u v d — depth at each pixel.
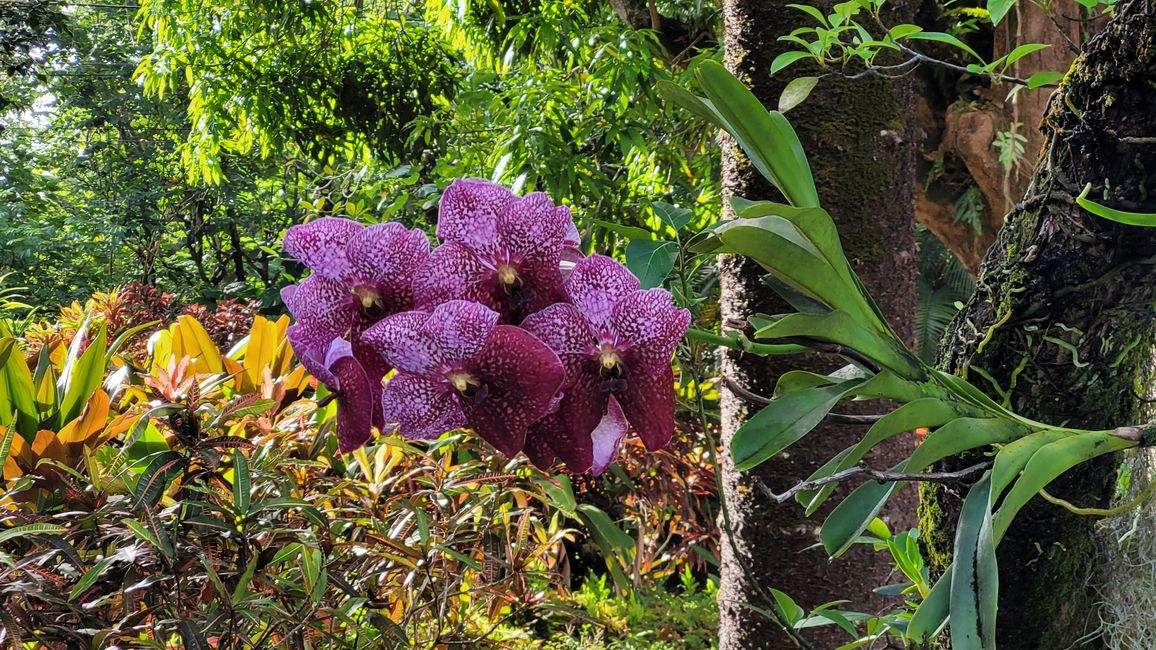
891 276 1.53
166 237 11.12
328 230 0.83
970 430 0.91
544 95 3.80
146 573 1.33
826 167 1.48
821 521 1.54
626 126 3.72
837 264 0.92
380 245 0.83
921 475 0.90
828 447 1.53
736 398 1.58
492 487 1.81
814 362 1.49
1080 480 0.98
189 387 1.36
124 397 1.68
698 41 3.99
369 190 4.47
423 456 1.79
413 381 0.81
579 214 3.72
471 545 1.89
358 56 5.91
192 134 6.35
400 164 5.84
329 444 1.76
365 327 0.83
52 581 1.23
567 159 3.61
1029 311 0.99
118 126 10.62
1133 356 1.00
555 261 0.83
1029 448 0.90
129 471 1.35
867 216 1.49
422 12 6.54
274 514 1.50
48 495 1.39
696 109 0.96
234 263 9.85
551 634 3.16
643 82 3.81
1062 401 0.99
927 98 3.01
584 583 3.67
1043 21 2.38
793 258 0.90
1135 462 1.04
